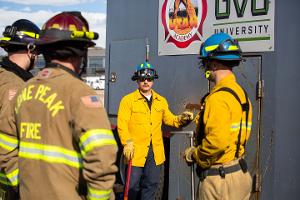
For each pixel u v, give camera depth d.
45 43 1.81
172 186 4.11
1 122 2.01
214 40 2.71
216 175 2.64
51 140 1.75
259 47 3.41
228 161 2.64
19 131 1.89
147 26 4.37
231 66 2.72
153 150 4.24
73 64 1.89
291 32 3.20
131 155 4.16
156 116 4.21
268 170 3.35
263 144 3.38
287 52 3.22
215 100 2.54
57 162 1.75
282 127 3.26
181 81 4.06
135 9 4.50
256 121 3.42
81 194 1.82
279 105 3.28
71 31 1.84
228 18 3.62
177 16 4.05
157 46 4.27
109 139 1.72
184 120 3.97
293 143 3.18
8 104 2.04
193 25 3.91
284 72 3.24
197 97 3.92
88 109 1.72
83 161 1.71
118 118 4.31
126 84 4.63
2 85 2.47
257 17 3.42
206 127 2.54
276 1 3.30
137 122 4.24
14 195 2.13
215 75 2.73
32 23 2.66
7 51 2.62
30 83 1.92
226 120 2.50
